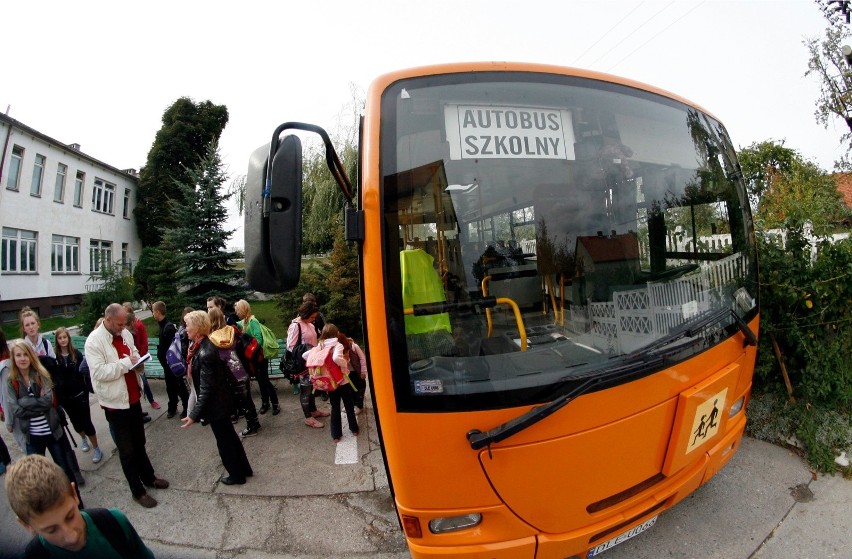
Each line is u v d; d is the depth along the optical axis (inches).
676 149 100.1
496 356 77.5
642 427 82.7
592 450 78.7
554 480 77.8
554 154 87.7
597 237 88.0
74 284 872.9
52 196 816.3
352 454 175.3
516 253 83.3
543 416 72.3
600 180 90.2
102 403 145.1
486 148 83.7
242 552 123.6
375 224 76.7
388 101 81.2
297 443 188.5
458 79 85.0
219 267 613.6
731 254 102.4
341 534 128.3
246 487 155.9
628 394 80.5
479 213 82.2
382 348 75.4
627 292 87.8
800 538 108.6
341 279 431.2
